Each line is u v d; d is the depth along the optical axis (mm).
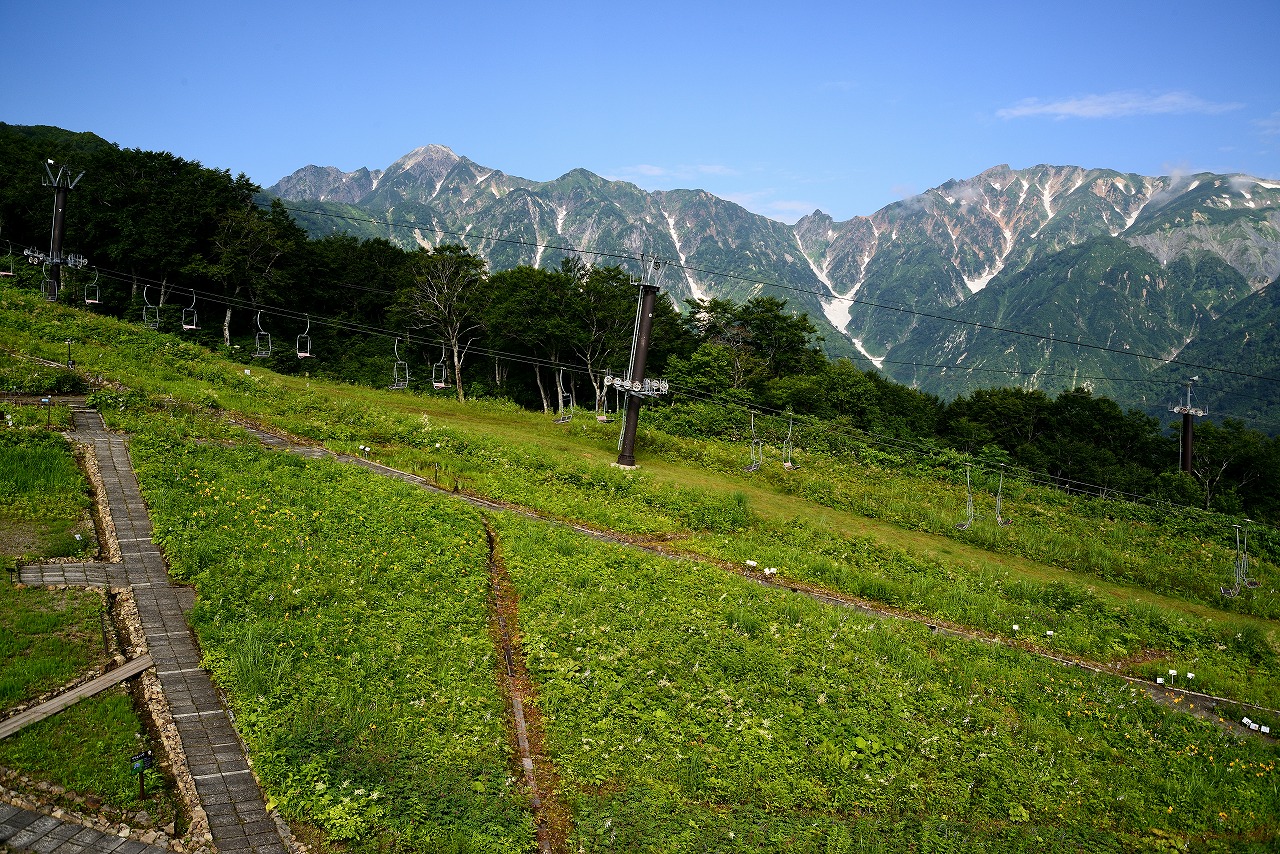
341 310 83625
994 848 20672
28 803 16891
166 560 27453
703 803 20875
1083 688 30594
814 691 26125
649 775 21438
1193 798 24078
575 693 23984
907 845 20484
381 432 47062
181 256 68312
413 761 20094
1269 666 36375
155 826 17125
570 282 75875
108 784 17750
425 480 41031
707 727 23609
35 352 46562
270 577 27000
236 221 69188
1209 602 44844
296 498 33438
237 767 19188
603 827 19203
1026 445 85250
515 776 20766
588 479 45188
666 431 61062
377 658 23656
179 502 31047
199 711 20734
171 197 69062
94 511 29922
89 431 37125
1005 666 31219
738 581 34625
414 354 79875
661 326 80375
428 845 17656
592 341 74625
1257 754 26969
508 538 34844
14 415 36188
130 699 20484
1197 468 84312
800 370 87625
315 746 19797
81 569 25969
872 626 32250
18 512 28484
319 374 71375
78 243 69375
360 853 17250
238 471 35406
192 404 44125
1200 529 56375
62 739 18656
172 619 24281
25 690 19922
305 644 23688
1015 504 56500
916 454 63844
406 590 28047
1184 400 70625
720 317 87250
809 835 20078
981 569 42625
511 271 81188
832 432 64562
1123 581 45844
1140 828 22578
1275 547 55031
